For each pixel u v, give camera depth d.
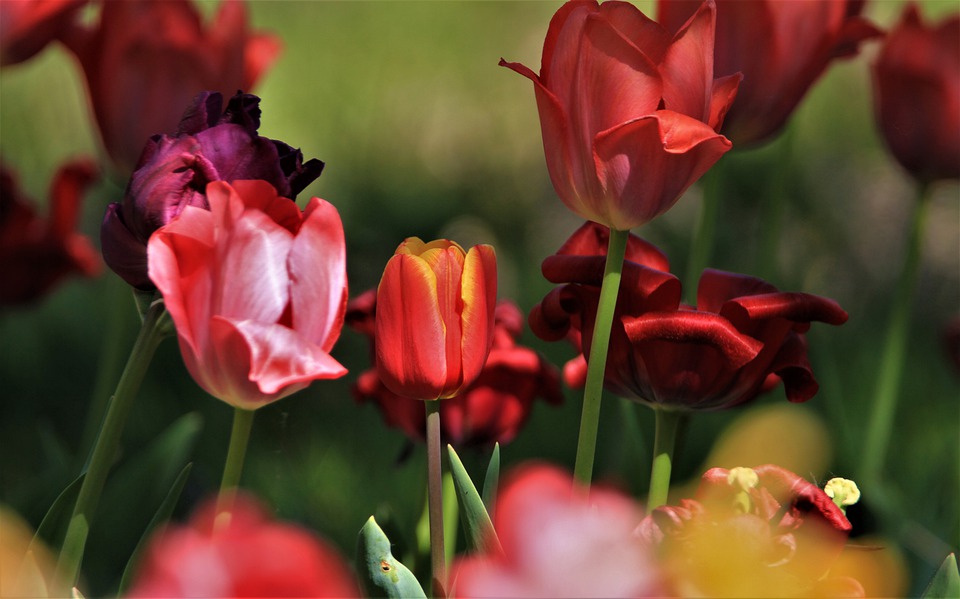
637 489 1.75
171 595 1.30
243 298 1.45
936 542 1.88
